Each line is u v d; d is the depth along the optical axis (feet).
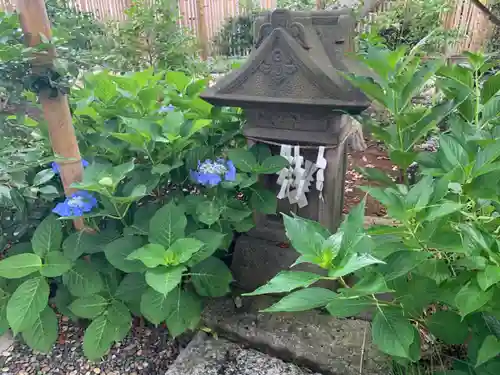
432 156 3.94
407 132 4.37
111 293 4.97
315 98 4.57
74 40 5.11
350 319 5.08
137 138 5.12
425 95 9.29
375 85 4.02
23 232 5.44
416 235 3.18
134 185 5.12
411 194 3.12
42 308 4.36
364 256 2.62
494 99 4.06
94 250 4.87
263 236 5.88
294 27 4.73
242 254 5.91
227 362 4.73
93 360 4.62
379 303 3.48
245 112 5.42
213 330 5.21
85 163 5.35
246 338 4.98
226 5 19.74
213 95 5.02
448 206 2.84
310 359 4.61
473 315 3.43
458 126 3.91
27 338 4.52
